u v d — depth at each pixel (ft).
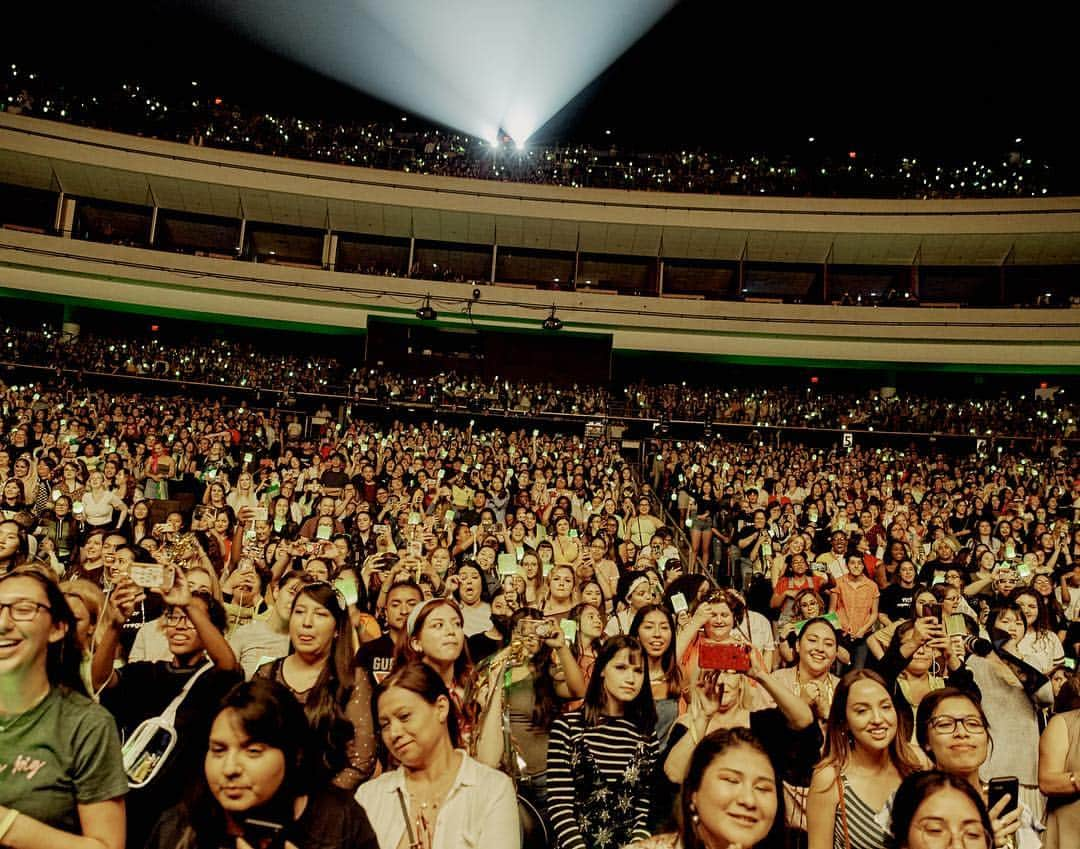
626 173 99.45
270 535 30.60
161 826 9.21
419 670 10.05
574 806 12.36
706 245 98.17
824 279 97.76
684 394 86.63
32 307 94.53
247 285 94.12
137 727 11.64
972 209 91.91
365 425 73.61
